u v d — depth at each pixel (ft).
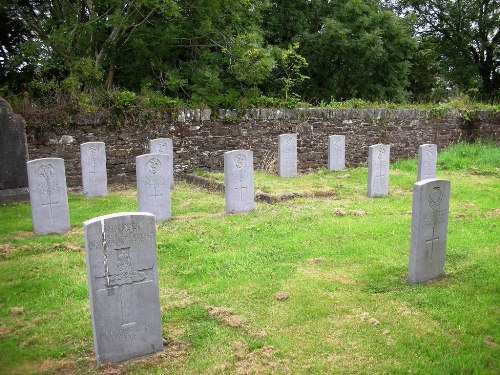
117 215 14.39
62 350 15.47
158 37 60.80
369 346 15.26
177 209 34.81
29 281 21.07
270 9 78.48
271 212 32.76
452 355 14.55
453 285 19.81
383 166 38.75
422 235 19.79
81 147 39.83
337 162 52.65
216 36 61.36
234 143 52.49
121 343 14.73
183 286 20.27
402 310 17.65
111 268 14.35
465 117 64.85
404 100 84.74
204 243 26.04
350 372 13.89
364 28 78.33
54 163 29.01
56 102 46.24
